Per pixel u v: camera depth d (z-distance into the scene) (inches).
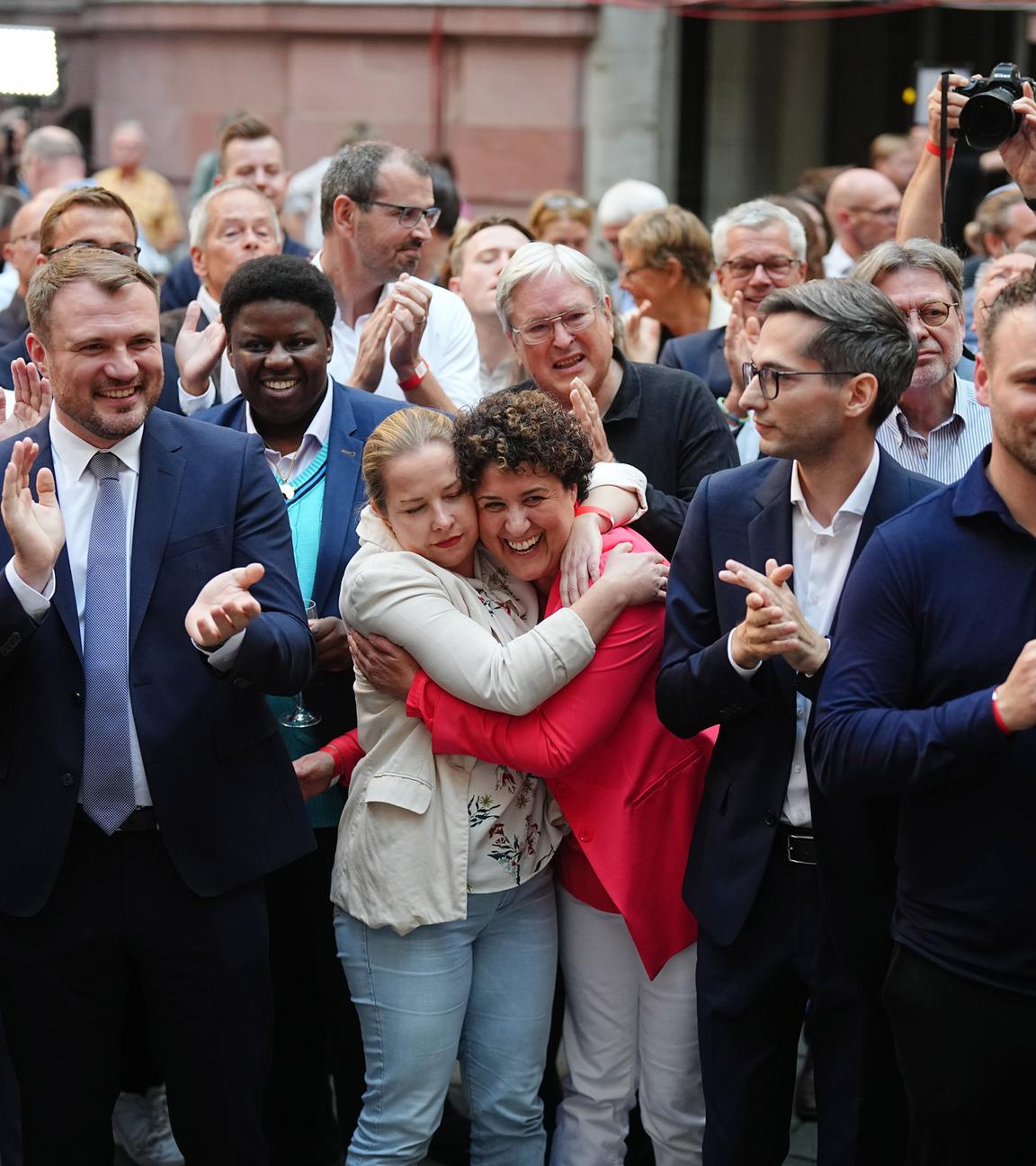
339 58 614.9
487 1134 195.5
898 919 166.6
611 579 181.3
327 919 212.8
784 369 168.1
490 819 187.3
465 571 191.2
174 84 629.6
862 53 705.0
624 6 597.0
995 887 156.4
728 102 682.8
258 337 210.7
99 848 183.5
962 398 230.5
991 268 267.3
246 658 177.3
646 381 225.6
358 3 606.5
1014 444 149.9
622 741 187.8
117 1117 235.9
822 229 405.4
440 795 186.7
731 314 255.4
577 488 190.7
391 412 223.6
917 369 221.5
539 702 179.0
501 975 192.1
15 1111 200.1
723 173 689.0
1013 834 155.2
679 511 208.1
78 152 476.7
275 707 210.2
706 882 181.2
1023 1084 160.7
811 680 166.9
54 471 187.8
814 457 171.8
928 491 176.4
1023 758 153.1
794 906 177.5
